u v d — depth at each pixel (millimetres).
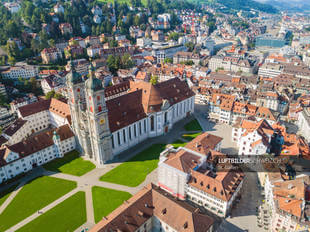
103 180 118375
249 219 94125
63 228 92812
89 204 103750
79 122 136500
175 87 174875
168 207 84188
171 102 165750
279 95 193250
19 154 122688
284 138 131750
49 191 112188
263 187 109500
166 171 105812
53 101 173875
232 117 168875
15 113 194250
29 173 125188
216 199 94250
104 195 108500
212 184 96438
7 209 102750
